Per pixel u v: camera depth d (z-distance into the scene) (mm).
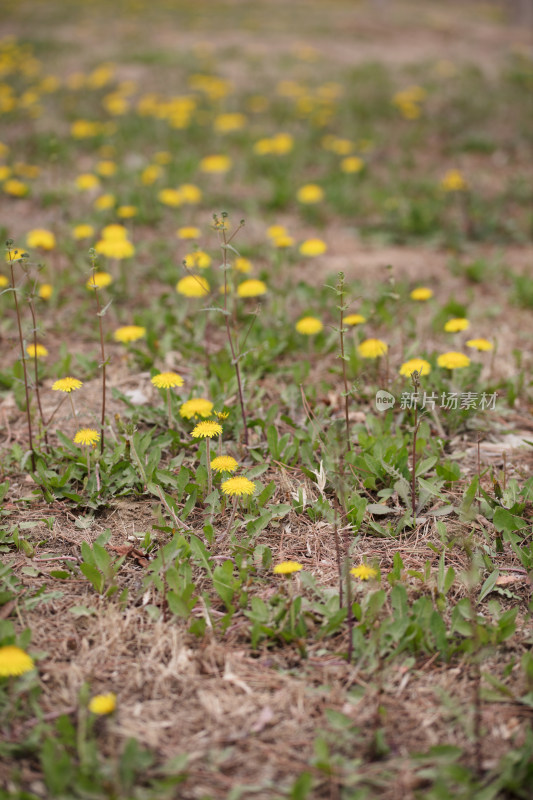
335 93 9156
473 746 1777
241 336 3926
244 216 6027
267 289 4461
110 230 3738
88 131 6523
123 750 1741
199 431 2539
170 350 3793
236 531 2539
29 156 7082
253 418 3207
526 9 18281
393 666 1991
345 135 8227
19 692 1892
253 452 2881
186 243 5344
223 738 1793
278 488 2770
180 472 2674
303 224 5957
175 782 1628
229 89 9930
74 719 1831
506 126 8812
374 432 3047
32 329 2752
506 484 2814
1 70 9727
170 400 3012
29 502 2689
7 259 2570
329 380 3600
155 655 2035
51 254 5004
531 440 3160
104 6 18969
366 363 3637
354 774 1681
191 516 2611
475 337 4105
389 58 13148
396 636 2037
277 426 3205
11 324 4035
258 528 2492
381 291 4262
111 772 1660
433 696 1909
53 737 1771
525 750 1701
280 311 4160
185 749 1763
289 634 2051
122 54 12305
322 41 14719
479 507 2668
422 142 8266
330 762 1698
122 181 6480
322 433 2951
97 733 1793
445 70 11320
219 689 1930
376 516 2678
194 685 1942
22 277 4449
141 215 5645
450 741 1793
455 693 1920
